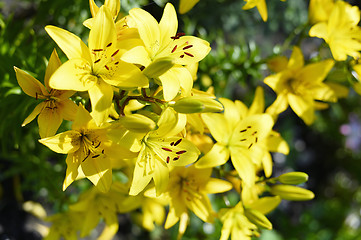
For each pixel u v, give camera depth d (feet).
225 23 4.54
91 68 2.25
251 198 2.76
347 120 5.84
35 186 3.36
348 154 6.14
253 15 4.62
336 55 2.82
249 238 2.74
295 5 4.80
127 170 2.77
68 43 2.22
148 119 2.18
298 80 2.95
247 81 5.10
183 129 2.42
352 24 2.92
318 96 2.97
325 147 6.18
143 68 2.31
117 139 2.23
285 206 5.65
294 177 2.67
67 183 2.30
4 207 3.73
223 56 3.32
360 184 6.12
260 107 2.81
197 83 3.31
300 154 6.00
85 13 3.21
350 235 5.47
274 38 5.33
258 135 2.68
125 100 2.33
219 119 2.61
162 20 2.38
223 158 2.58
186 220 2.71
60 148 2.26
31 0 3.77
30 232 3.79
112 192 2.93
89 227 2.94
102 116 2.19
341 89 3.14
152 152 2.41
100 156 2.33
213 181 2.65
